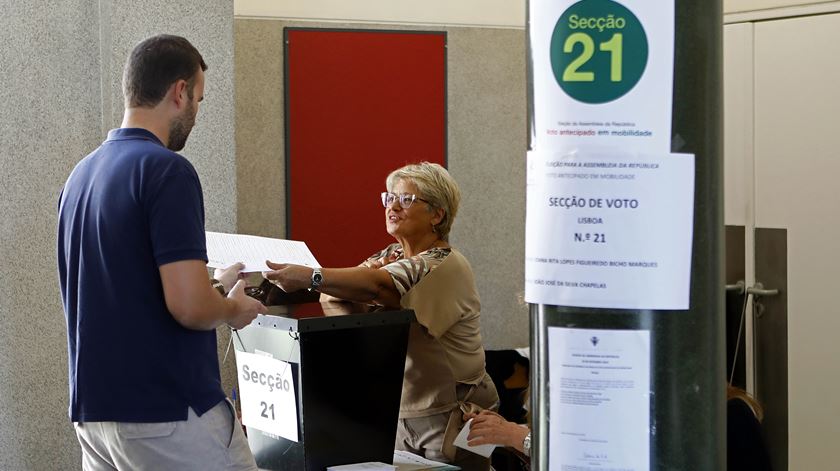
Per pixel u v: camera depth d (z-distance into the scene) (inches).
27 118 136.6
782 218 180.1
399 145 212.7
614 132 49.9
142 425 82.6
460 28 215.2
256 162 205.2
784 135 179.6
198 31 144.9
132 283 82.7
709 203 50.7
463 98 216.2
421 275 106.2
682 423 50.6
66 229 88.0
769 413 183.0
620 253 50.1
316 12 207.2
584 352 50.9
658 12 49.4
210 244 104.6
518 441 100.0
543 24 51.2
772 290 181.3
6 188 135.9
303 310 94.3
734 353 187.9
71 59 138.6
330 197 209.2
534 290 52.2
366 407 91.0
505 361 157.8
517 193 220.1
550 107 51.0
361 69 209.8
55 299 139.0
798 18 177.2
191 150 145.3
